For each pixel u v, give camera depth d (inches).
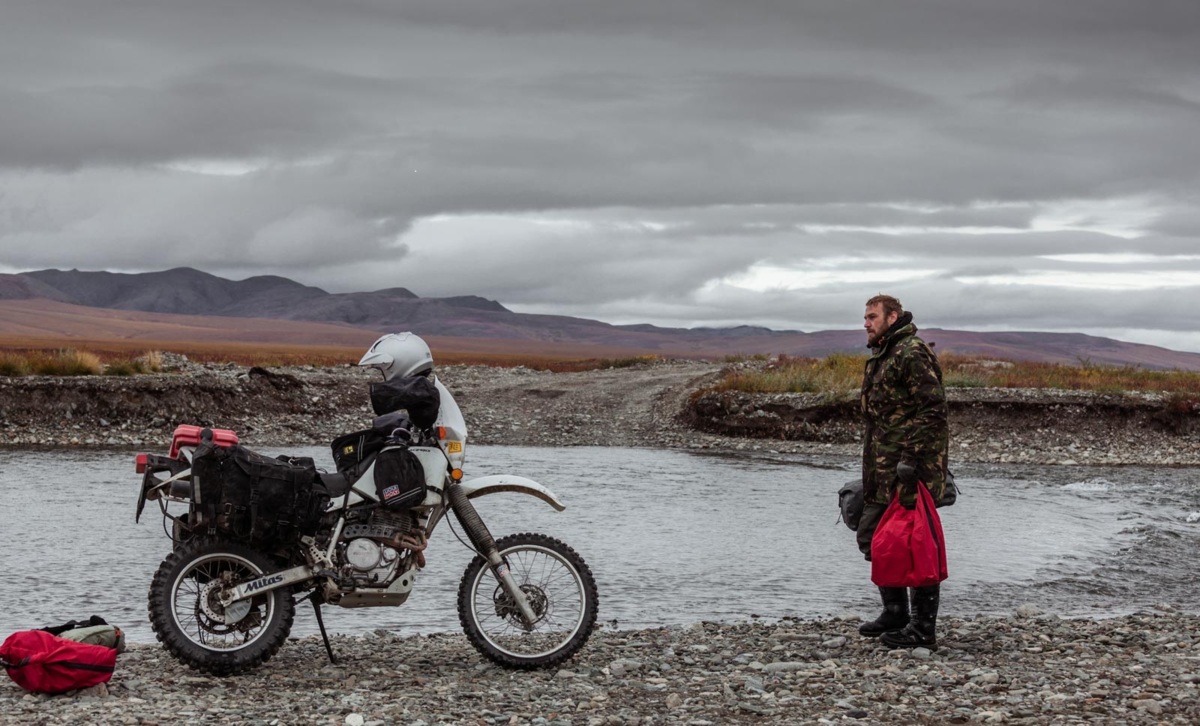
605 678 263.7
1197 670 265.9
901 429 287.1
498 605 278.1
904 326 291.7
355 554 262.1
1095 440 1106.7
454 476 272.5
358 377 1476.4
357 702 236.1
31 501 650.2
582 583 278.2
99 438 1081.4
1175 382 1320.1
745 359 1862.7
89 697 238.7
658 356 2123.5
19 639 242.2
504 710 231.0
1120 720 219.5
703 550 510.3
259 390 1270.9
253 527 258.5
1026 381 1300.4
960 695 243.3
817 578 443.5
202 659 260.4
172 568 260.4
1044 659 281.6
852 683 254.8
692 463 980.6
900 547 285.0
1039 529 593.3
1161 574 461.7
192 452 268.5
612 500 704.4
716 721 222.5
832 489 785.6
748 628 332.2
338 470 271.4
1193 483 856.3
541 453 1069.8
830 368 1445.6
